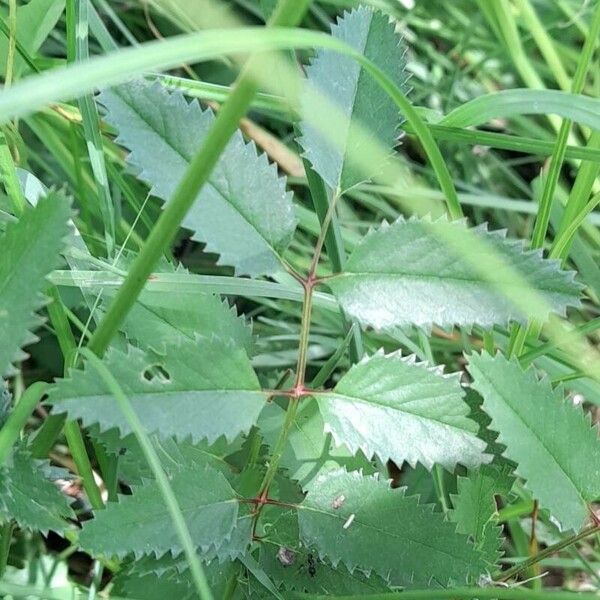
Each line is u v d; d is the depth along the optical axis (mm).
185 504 151
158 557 146
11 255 138
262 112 326
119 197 273
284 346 303
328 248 209
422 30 401
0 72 242
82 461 187
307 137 158
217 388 145
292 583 168
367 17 167
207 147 128
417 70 387
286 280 242
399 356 154
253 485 181
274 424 176
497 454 180
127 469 189
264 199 152
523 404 156
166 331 182
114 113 149
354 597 162
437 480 224
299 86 162
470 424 155
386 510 158
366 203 339
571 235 223
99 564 204
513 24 305
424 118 252
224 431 144
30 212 137
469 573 156
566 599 142
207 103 294
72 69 100
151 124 151
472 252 150
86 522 141
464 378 298
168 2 292
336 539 159
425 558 157
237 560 166
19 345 138
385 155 161
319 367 301
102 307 192
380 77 136
